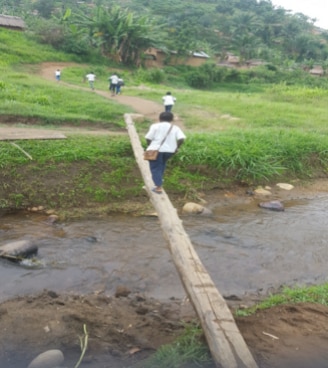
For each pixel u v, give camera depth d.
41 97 15.34
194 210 8.49
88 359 3.77
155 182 6.18
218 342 3.24
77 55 40.09
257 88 46.09
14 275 5.71
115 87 22.62
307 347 3.75
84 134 11.07
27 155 8.48
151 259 6.41
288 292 5.40
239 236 7.49
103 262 6.25
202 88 45.88
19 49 34.69
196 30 66.44
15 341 3.97
